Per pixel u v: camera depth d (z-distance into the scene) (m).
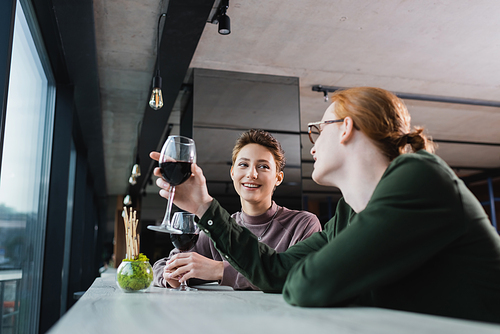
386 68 4.19
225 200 3.87
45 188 3.46
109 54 3.74
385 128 0.96
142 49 3.64
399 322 0.59
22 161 2.56
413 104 5.19
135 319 0.63
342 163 1.01
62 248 3.50
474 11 3.20
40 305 3.35
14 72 2.25
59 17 2.63
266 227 1.93
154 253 12.37
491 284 0.80
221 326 0.56
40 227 3.32
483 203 10.51
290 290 0.80
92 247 9.45
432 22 3.36
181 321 0.62
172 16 2.86
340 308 0.76
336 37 3.59
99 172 8.05
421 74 4.32
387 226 0.76
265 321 0.61
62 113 3.70
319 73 4.28
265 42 3.68
